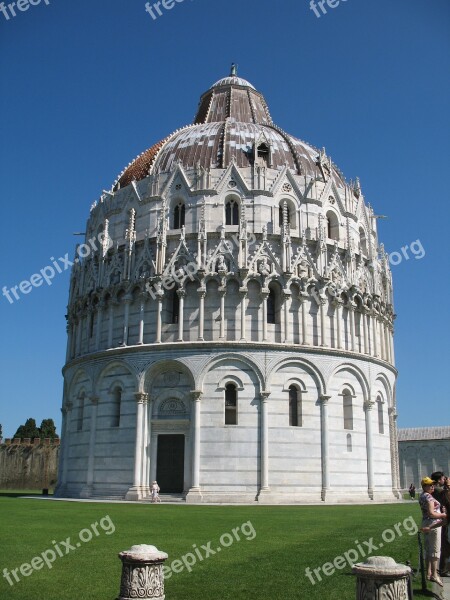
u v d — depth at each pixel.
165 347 59.44
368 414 63.44
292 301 61.72
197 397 57.53
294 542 25.88
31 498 60.59
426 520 19.05
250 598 16.64
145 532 28.61
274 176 66.81
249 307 60.62
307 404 59.25
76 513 39.31
